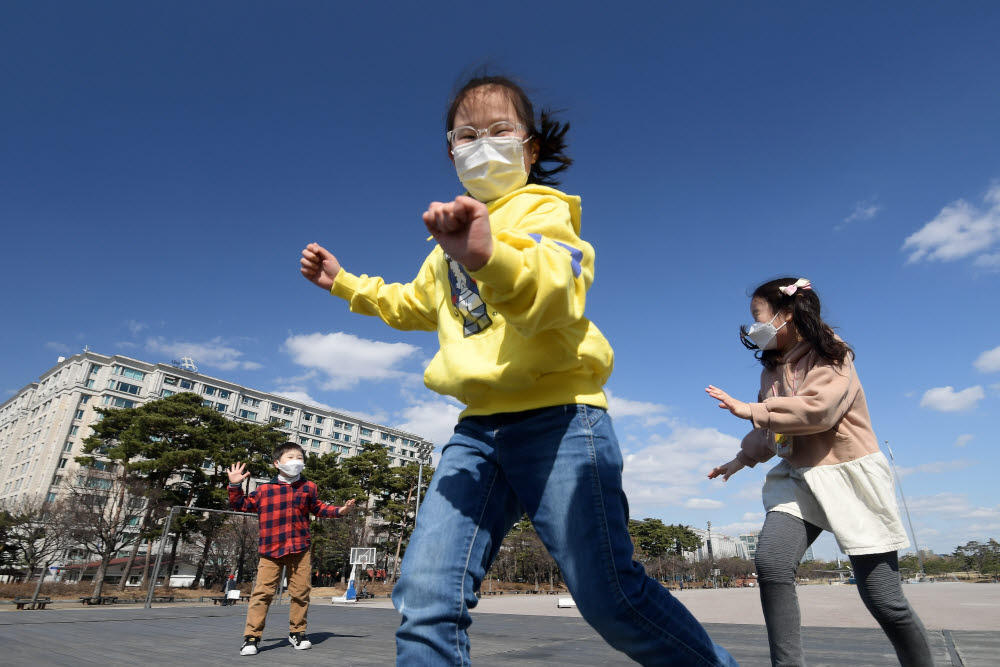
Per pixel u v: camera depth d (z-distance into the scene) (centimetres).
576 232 137
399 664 112
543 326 100
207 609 682
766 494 204
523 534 4878
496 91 154
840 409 186
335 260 188
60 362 6850
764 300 217
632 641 117
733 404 189
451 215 86
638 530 7194
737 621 527
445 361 135
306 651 322
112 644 328
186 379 7056
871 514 181
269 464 4041
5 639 335
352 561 2292
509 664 262
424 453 3306
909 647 177
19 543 3656
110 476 3600
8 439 7150
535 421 122
